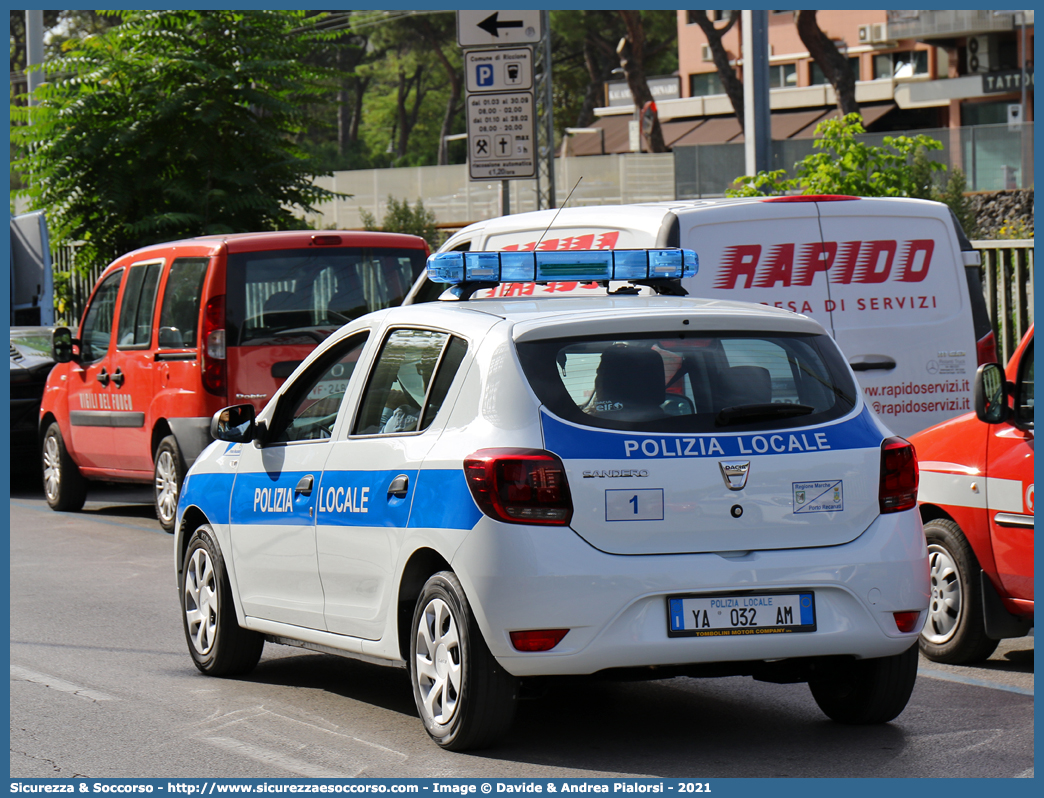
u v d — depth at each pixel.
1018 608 13.88
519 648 10.57
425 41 140.50
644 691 13.70
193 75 37.78
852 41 116.00
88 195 38.41
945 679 13.93
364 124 171.38
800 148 71.88
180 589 15.24
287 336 23.36
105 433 26.41
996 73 107.69
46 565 21.67
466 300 12.58
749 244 18.30
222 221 38.09
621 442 10.79
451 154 155.75
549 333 11.17
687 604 10.68
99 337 26.77
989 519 13.97
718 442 10.94
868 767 10.94
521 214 21.84
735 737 11.85
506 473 10.65
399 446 11.94
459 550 10.87
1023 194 70.75
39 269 39.34
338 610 12.66
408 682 14.31
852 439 11.32
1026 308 25.89
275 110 38.38
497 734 11.13
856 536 11.19
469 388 11.34
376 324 13.00
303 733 12.19
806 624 10.91
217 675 14.57
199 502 14.90
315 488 13.00
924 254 18.91
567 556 10.52
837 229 18.58
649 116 95.31
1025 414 13.80
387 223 83.25
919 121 114.31
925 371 18.83
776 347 11.57
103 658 15.43
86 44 38.97
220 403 22.98
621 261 13.10
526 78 29.17
